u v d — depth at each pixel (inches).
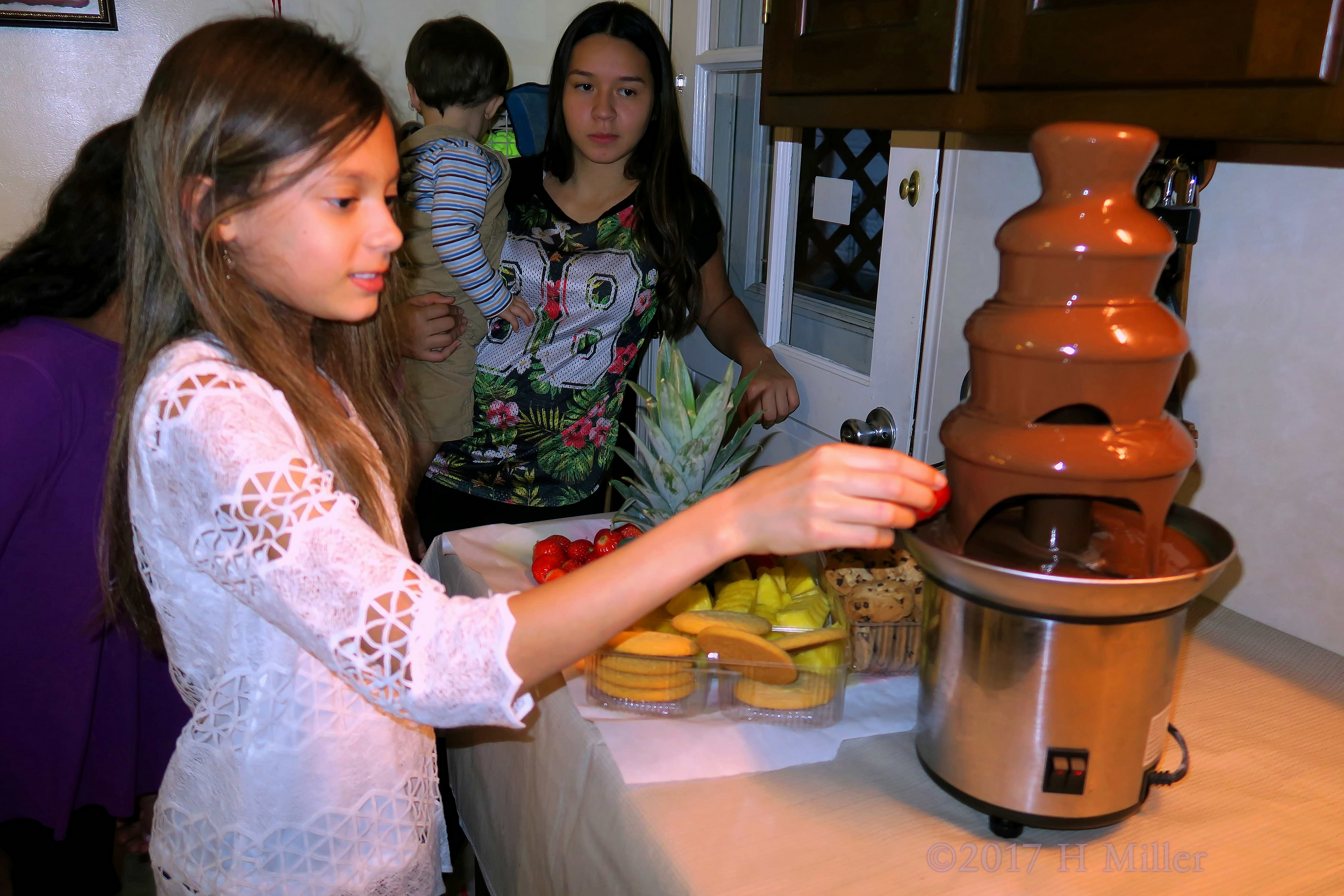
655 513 44.9
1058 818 27.8
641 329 73.3
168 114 26.3
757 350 71.2
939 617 29.1
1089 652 26.0
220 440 24.9
